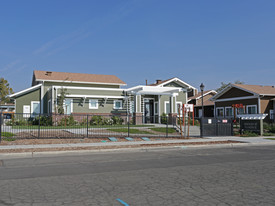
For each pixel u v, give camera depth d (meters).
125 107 30.22
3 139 15.46
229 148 14.30
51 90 28.17
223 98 35.62
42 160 10.12
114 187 6.01
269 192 5.56
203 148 14.31
